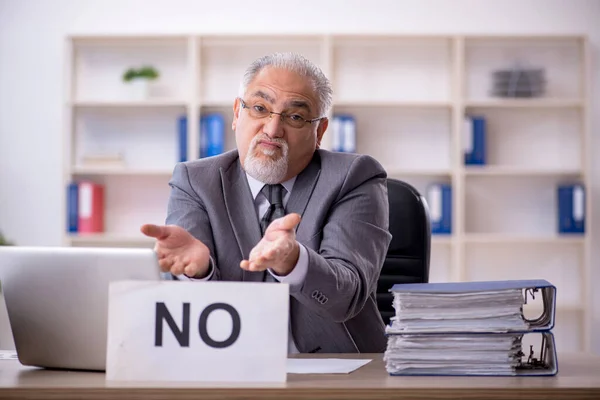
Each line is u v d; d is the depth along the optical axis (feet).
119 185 20.42
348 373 5.62
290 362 6.25
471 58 20.43
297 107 7.94
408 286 5.74
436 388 4.89
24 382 5.17
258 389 4.84
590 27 20.39
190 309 5.26
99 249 5.55
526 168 20.01
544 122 20.52
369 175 8.14
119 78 20.43
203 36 19.57
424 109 20.40
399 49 20.43
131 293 5.31
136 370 5.26
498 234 20.53
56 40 20.45
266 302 5.23
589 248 19.57
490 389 4.90
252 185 8.29
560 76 20.49
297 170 8.16
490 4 20.39
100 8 20.47
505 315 5.50
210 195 8.16
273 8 20.40
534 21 20.39
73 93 20.08
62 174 20.18
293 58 8.06
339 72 20.42
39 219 20.39
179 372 5.23
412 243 9.57
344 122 19.38
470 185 20.58
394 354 5.53
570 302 20.43
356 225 7.75
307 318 7.66
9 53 20.42
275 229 5.79
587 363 6.30
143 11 20.47
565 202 19.76
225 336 5.23
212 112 20.25
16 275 5.77
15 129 20.40
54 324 5.76
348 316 7.01
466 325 5.49
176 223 8.13
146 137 20.49
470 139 19.61
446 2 20.36
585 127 19.72
